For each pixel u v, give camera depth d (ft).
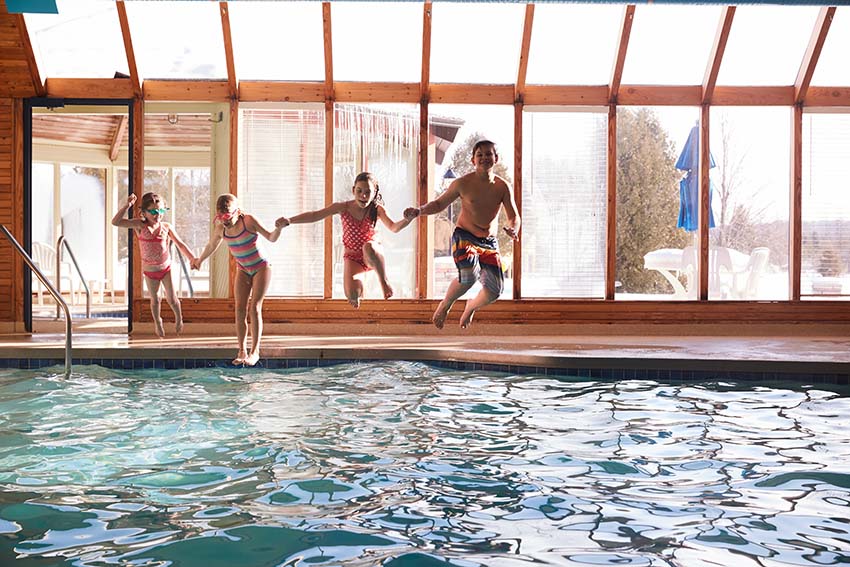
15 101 34.47
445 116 35.99
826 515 10.68
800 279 35.76
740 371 22.88
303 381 22.82
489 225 24.20
